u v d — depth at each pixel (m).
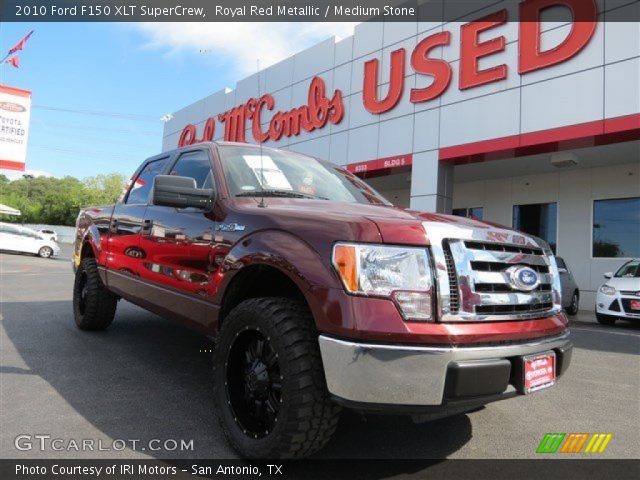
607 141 10.77
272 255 2.67
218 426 3.18
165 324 6.23
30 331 5.68
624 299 9.52
